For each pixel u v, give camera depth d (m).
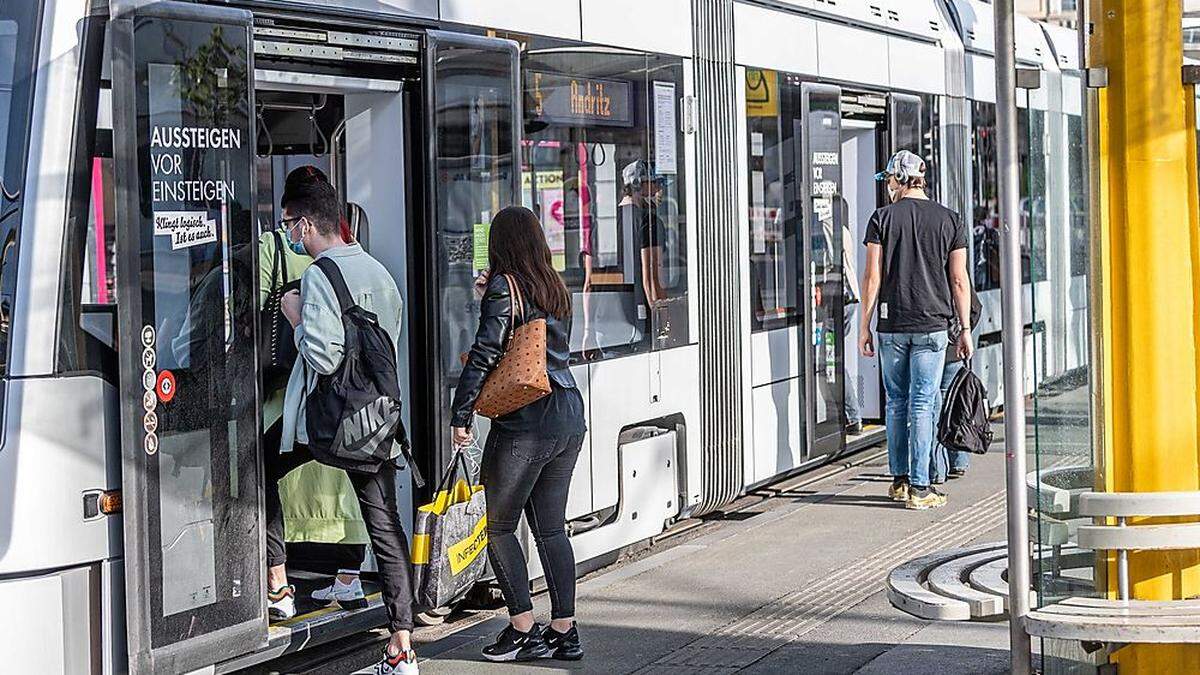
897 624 7.06
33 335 5.08
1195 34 4.96
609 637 7.00
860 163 12.02
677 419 8.68
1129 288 4.79
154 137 5.35
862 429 12.16
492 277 6.35
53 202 5.12
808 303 10.30
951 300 9.92
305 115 7.01
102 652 5.27
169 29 5.41
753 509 10.11
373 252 6.81
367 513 6.15
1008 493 4.68
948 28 13.28
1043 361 4.74
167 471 5.39
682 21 8.82
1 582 5.04
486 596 7.72
